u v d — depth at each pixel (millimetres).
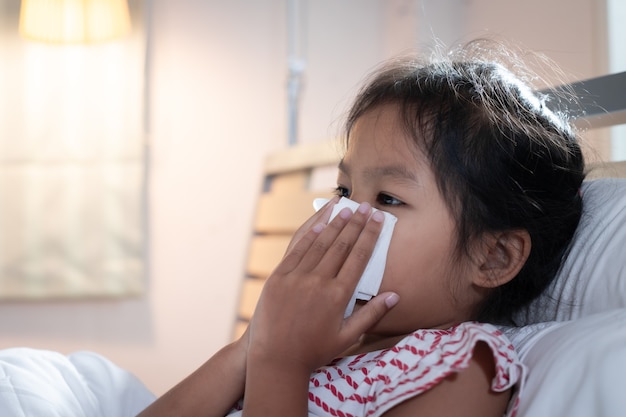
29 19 2154
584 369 613
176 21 2494
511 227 809
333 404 763
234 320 2115
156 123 2473
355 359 818
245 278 2123
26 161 2312
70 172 2334
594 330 654
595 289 812
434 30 2383
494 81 873
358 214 793
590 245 850
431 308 811
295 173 2006
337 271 784
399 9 2494
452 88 837
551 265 859
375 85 894
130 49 2348
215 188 2512
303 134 2557
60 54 2314
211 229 2508
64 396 873
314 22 2568
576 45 1886
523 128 829
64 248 2336
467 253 802
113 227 2359
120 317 2451
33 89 2305
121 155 2354
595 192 908
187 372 2482
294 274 777
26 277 2322
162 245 2479
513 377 677
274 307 762
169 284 2480
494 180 797
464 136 797
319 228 816
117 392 946
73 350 2418
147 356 2465
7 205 2309
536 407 625
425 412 688
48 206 2326
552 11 1979
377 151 809
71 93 2326
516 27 2129
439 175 790
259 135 2545
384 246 790
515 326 881
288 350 746
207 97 2512
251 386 737
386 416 712
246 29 2547
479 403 690
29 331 2396
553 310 875
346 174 847
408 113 810
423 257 790
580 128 1060
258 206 2131
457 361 685
